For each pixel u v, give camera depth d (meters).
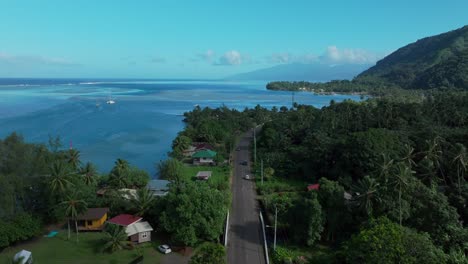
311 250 61.22
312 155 99.00
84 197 72.00
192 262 49.97
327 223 62.56
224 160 118.75
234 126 170.62
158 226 66.31
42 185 68.12
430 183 72.44
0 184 60.34
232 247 61.81
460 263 46.47
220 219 62.75
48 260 57.91
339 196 63.97
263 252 60.50
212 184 86.69
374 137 88.44
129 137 164.62
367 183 60.81
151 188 85.12
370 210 59.69
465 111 123.69
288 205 70.94
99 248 61.50
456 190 68.69
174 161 99.31
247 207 79.69
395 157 83.81
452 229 57.12
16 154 65.56
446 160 79.81
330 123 128.38
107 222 65.81
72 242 64.25
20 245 62.97
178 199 62.31
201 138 146.25
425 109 134.88
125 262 57.56
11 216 62.56
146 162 123.69
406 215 59.22
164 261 57.72
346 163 89.12
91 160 124.81
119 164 88.62
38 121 197.75
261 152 125.94
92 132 173.50
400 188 59.47
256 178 99.81
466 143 91.69
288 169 102.44
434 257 45.19
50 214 69.06
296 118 151.25
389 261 44.38
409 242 46.41
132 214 70.25
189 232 59.72
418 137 99.31
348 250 51.16
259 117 195.75
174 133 177.12
